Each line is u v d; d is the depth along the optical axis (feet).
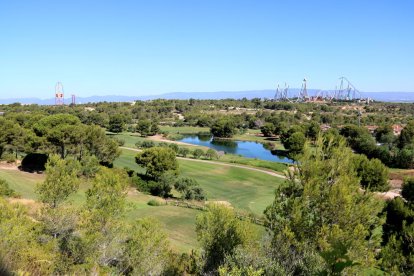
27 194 146.10
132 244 60.85
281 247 41.50
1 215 53.93
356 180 45.32
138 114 620.90
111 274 52.80
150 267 60.13
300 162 47.32
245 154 364.17
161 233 65.82
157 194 194.08
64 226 62.90
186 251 97.30
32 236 56.34
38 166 209.97
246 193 211.61
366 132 370.94
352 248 37.91
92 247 57.16
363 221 43.04
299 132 320.70
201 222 67.77
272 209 46.60
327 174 44.88
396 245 57.31
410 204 99.35
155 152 200.23
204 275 58.34
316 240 40.63
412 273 51.34
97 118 483.10
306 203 43.11
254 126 588.50
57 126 209.15
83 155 213.66
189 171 263.70
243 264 40.50
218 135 486.38
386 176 144.15
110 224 63.98
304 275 36.99
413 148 309.63
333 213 41.70
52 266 45.19
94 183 70.18
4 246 42.80
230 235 63.00
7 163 209.26
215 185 228.22
